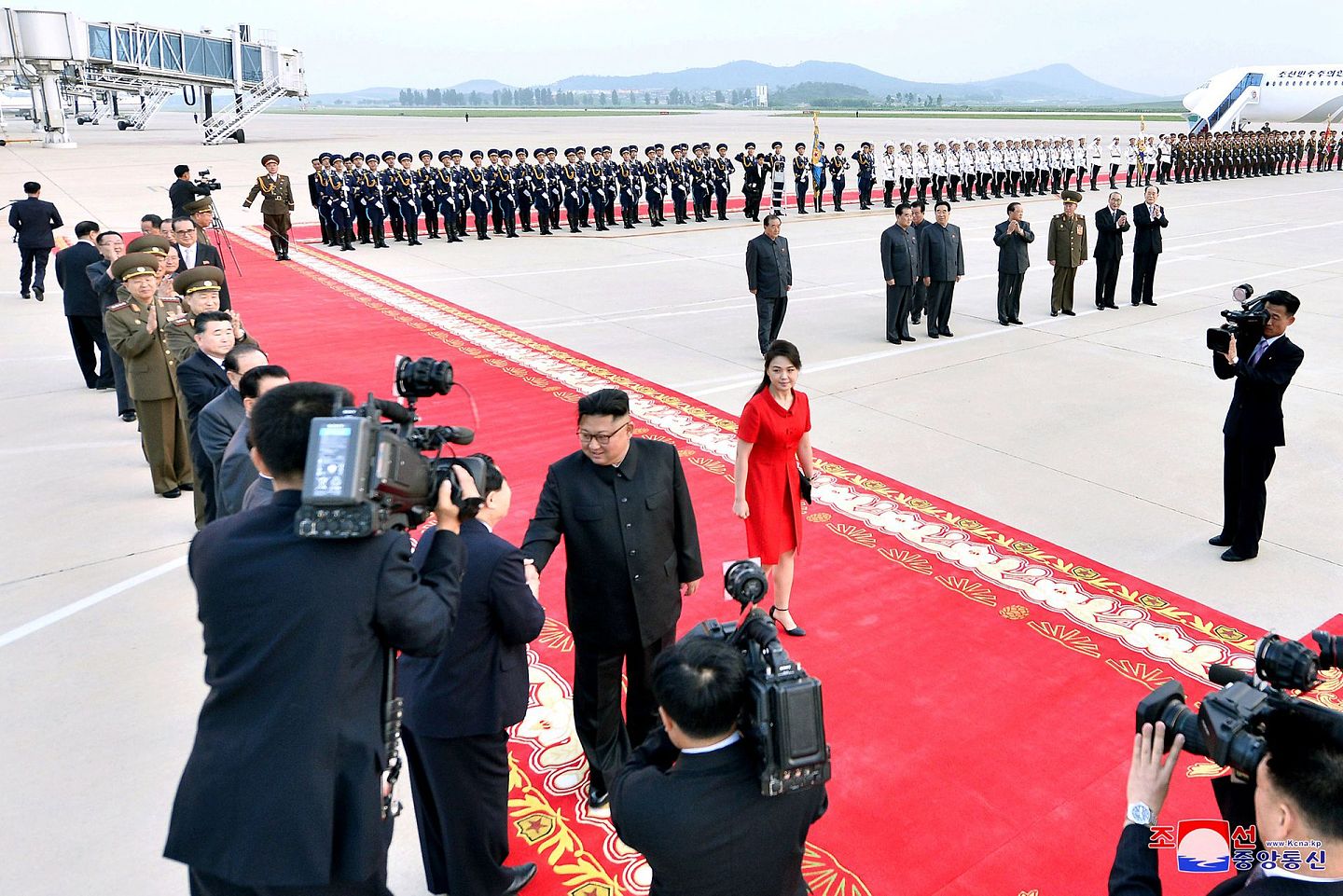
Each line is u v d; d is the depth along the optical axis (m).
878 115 124.75
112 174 28.84
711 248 18.34
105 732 4.04
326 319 11.99
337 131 71.25
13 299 13.52
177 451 6.62
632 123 89.31
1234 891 1.97
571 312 12.64
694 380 9.46
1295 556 5.70
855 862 3.28
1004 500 6.57
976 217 22.39
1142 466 7.21
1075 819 3.50
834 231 20.45
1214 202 25.47
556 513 3.42
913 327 12.09
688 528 3.62
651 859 2.03
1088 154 28.02
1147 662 4.56
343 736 2.02
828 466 7.21
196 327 5.21
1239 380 5.43
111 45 40.78
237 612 1.99
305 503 1.88
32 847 3.36
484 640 2.87
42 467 7.18
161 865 3.30
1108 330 11.84
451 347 10.66
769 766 1.90
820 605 5.13
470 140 54.00
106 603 5.16
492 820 3.05
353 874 2.03
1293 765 1.69
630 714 3.69
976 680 4.41
